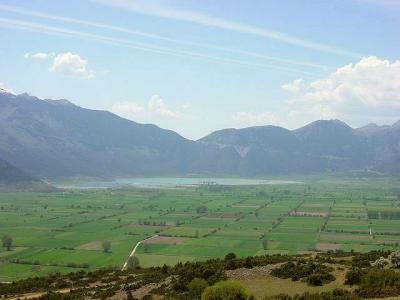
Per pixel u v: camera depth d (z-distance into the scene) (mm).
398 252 61719
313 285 49062
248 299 44719
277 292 47750
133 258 148875
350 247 192375
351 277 48062
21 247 194875
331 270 53406
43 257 173625
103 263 162750
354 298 41500
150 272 69625
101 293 56969
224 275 55469
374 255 61469
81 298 55094
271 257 66562
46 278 75438
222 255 175625
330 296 42688
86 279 70625
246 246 196750
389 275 45688
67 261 166000
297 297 42938
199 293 50250
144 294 54156
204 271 56344
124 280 64625
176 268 66688
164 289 54781
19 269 153250
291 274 53219
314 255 68375
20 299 57625
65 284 67375
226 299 44375
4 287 70125
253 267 58031
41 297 56375
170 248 191500
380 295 42594
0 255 177500
